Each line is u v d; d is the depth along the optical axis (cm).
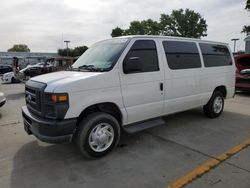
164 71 479
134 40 440
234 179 327
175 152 421
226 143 459
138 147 446
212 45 605
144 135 510
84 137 380
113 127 411
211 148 436
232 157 395
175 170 357
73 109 362
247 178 329
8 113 733
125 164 380
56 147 452
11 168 372
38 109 378
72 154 421
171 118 637
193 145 452
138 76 435
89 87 376
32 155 418
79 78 373
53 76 406
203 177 334
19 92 1243
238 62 1012
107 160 395
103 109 411
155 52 468
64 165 381
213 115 626
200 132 525
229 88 657
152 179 333
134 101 436
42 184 327
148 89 453
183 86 521
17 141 486
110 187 317
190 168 361
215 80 605
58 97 349
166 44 492
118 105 414
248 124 580
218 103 635
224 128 550
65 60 1783
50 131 355
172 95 501
